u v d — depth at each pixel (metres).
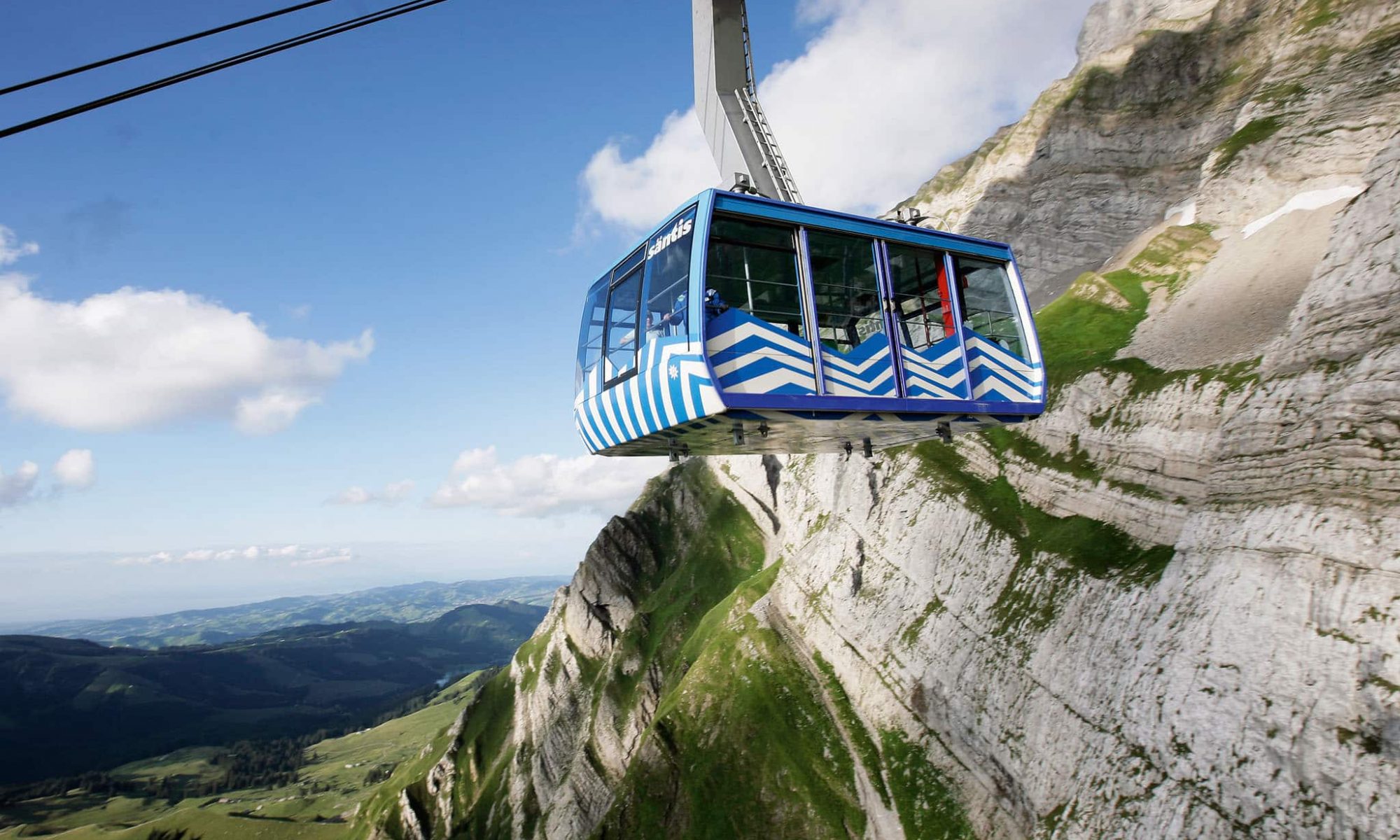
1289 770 32.00
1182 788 36.41
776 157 40.47
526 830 123.94
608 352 20.05
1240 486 41.69
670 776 78.25
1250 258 62.00
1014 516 63.00
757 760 73.44
